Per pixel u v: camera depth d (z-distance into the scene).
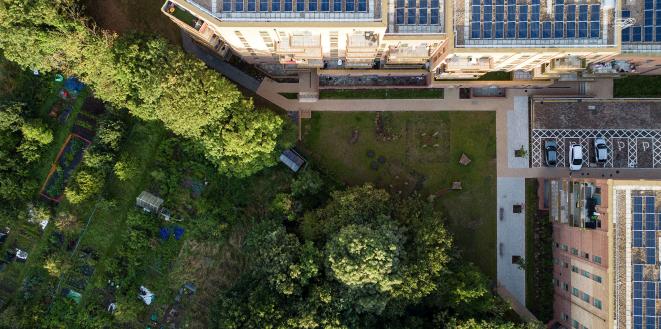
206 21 58.28
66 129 76.12
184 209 75.94
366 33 58.75
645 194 60.06
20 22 66.06
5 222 75.12
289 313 65.69
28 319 74.56
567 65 62.34
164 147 75.12
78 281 76.12
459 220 76.19
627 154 74.81
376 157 76.38
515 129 75.44
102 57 67.06
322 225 70.00
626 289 59.88
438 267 65.50
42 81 75.62
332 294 65.44
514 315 75.38
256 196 75.88
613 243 59.97
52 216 75.88
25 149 74.00
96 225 76.38
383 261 62.50
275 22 55.59
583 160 75.44
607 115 74.81
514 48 57.53
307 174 72.31
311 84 75.94
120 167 73.31
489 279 71.88
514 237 75.94
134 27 75.44
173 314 76.06
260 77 76.00
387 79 75.19
